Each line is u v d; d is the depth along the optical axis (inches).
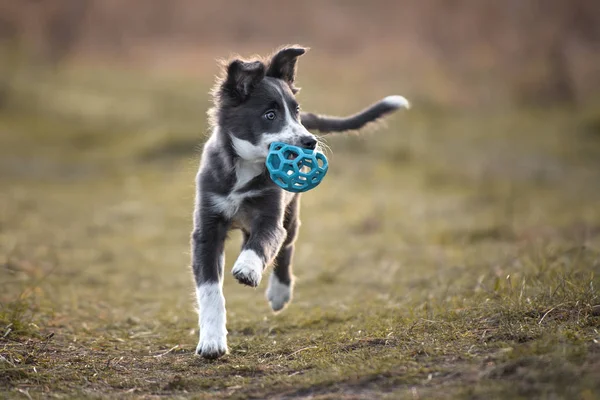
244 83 309.0
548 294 298.0
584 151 960.3
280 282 365.1
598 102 1274.6
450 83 1337.4
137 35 1745.8
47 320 341.7
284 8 1750.7
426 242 546.6
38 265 472.7
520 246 473.4
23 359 273.1
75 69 1534.2
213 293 291.3
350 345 275.7
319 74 1376.7
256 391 233.9
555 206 663.1
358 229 604.1
